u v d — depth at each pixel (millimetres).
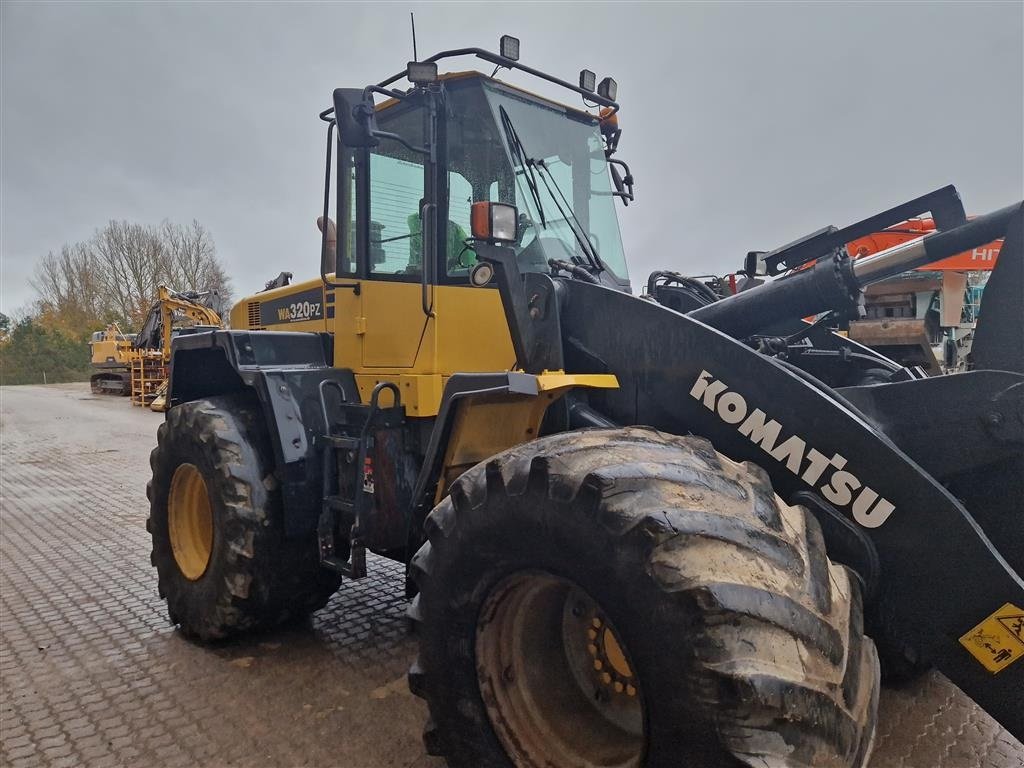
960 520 2057
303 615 4102
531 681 2287
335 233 3969
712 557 1776
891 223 2945
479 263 3053
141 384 21344
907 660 2393
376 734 3002
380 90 3236
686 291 3811
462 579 2223
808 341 3783
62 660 3764
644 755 1850
